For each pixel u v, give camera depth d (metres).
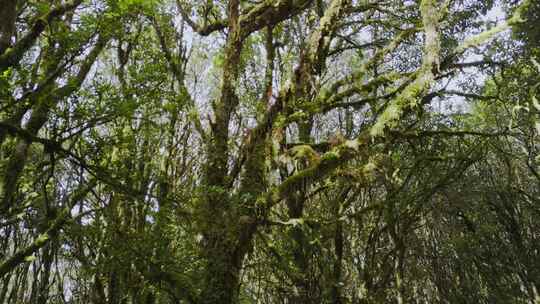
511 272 16.78
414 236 16.19
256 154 9.31
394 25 12.76
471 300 16.52
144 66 7.83
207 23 11.94
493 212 17.16
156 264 8.06
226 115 10.04
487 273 16.58
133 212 9.52
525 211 17.48
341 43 14.39
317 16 13.38
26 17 9.38
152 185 9.37
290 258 10.45
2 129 6.45
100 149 7.60
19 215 9.16
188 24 11.73
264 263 10.62
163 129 8.78
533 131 15.07
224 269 8.13
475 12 12.43
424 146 13.18
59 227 8.80
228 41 10.80
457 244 15.91
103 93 6.89
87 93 6.64
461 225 16.53
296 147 9.03
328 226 10.85
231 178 9.42
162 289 8.44
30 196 9.48
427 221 16.95
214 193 8.64
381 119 7.93
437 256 16.92
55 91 6.58
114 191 8.73
